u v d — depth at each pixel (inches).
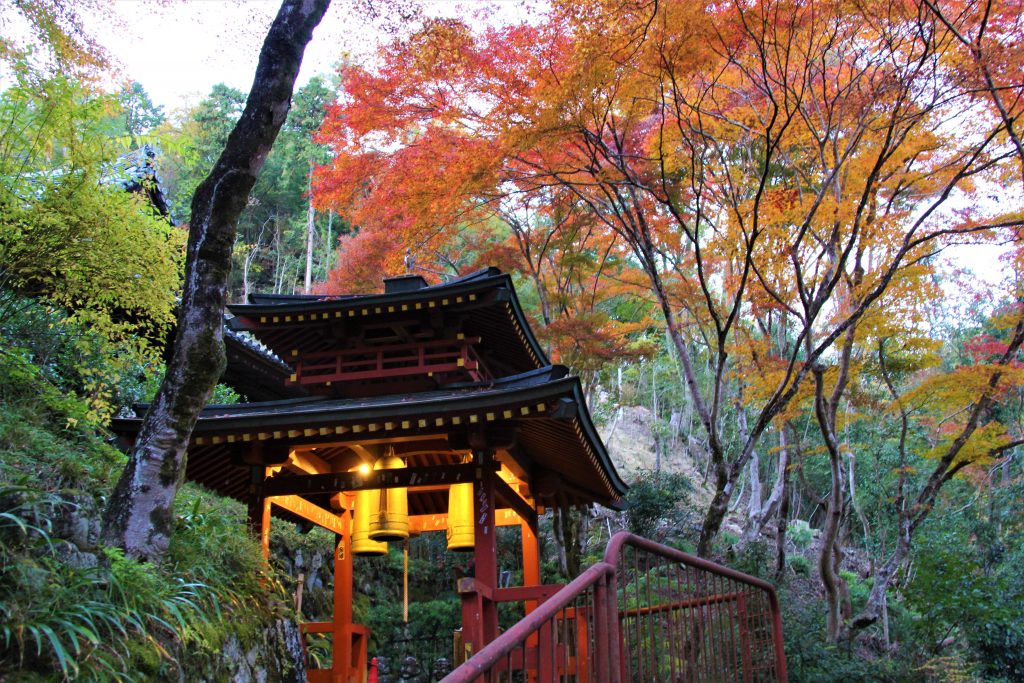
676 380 1435.8
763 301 532.1
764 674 216.5
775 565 807.7
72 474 326.6
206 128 1398.9
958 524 875.4
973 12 404.5
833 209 448.8
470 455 357.1
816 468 1198.3
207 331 265.3
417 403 297.0
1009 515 842.2
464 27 419.8
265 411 347.6
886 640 696.4
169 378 260.8
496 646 93.5
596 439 343.9
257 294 421.1
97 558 221.3
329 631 375.2
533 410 290.8
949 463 586.2
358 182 572.1
